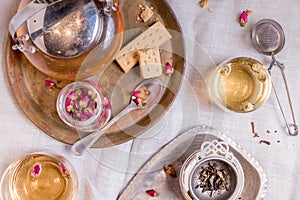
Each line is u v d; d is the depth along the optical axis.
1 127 0.65
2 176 0.64
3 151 0.65
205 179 0.65
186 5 0.67
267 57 0.67
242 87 0.66
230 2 0.67
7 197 0.65
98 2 0.59
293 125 0.66
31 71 0.65
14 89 0.64
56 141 0.65
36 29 0.59
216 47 0.67
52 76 0.64
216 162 0.65
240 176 0.63
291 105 0.66
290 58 0.67
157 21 0.65
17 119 0.65
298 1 0.67
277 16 0.67
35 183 0.65
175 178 0.66
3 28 0.65
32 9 0.55
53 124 0.64
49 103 0.64
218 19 0.67
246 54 0.67
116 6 0.62
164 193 0.66
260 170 0.65
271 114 0.67
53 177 0.65
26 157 0.64
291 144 0.66
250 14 0.67
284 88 0.67
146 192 0.66
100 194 0.65
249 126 0.66
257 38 0.67
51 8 0.58
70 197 0.64
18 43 0.61
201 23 0.67
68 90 0.64
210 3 0.67
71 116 0.63
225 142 0.63
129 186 0.65
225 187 0.65
